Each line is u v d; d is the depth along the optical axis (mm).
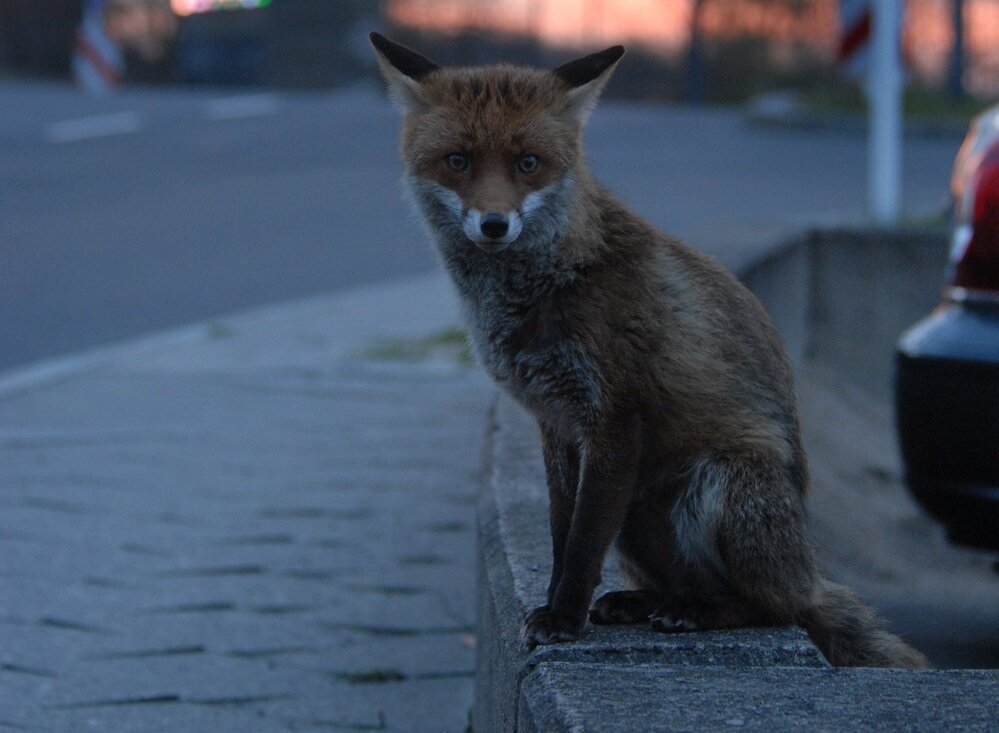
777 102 29109
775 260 8688
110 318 11070
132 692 4492
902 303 10555
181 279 12641
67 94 26922
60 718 4293
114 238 14453
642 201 15883
